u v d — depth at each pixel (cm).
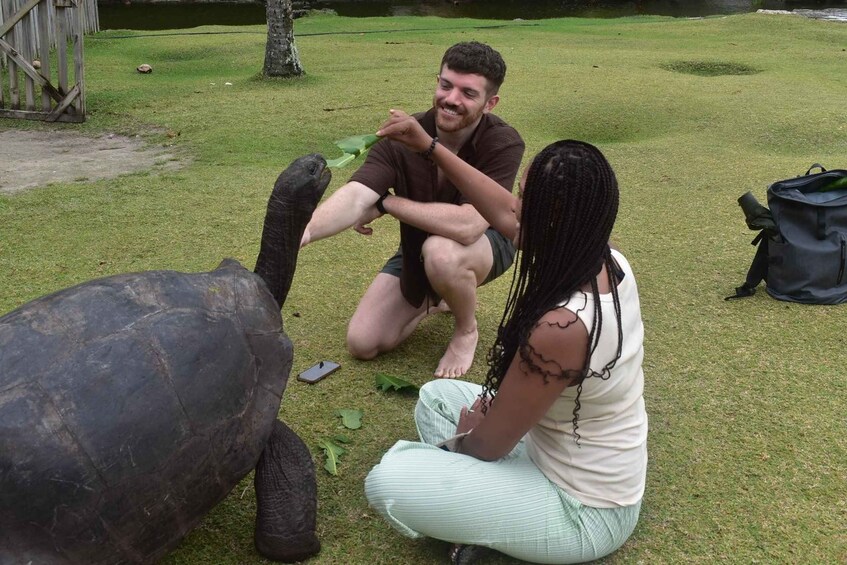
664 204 498
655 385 305
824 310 366
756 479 253
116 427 177
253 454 204
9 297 364
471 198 251
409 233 307
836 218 367
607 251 191
